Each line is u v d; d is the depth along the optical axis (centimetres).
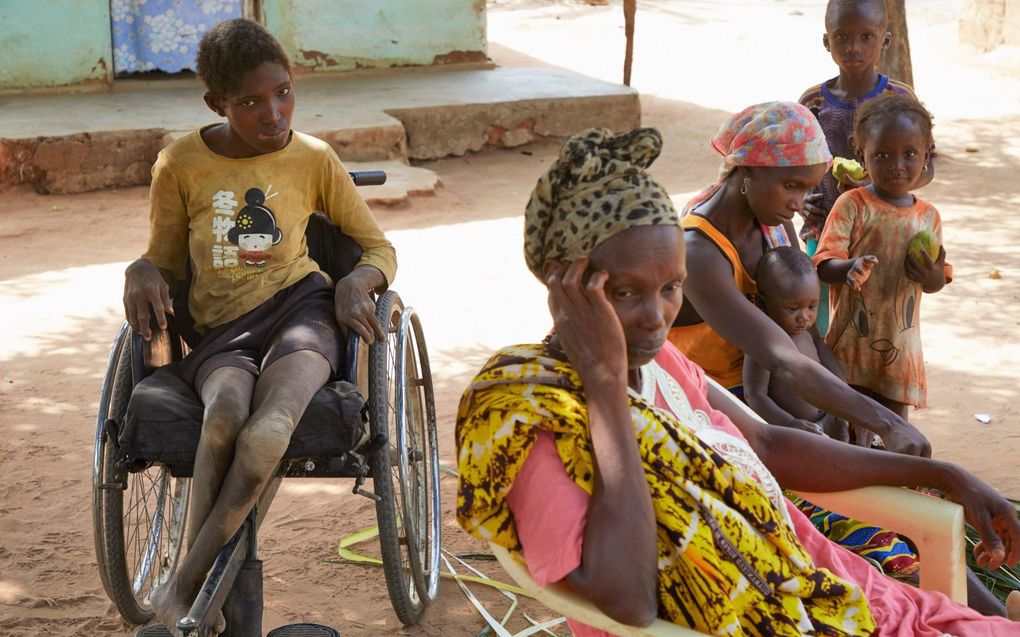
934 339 686
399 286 805
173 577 321
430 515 434
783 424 328
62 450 538
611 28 2217
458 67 1514
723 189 345
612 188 210
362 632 388
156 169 371
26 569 429
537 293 791
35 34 1316
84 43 1339
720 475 214
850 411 287
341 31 1448
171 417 326
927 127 418
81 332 711
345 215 390
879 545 310
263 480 313
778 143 323
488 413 211
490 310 754
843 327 438
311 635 309
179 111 1215
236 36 356
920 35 1970
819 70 1794
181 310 384
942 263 426
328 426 330
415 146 1238
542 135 1304
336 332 364
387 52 1477
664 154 1285
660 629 202
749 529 216
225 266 370
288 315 364
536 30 2223
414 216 1010
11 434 555
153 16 1373
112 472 358
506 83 1398
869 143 420
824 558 251
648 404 217
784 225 377
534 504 208
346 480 515
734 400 269
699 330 343
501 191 1122
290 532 461
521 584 215
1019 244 888
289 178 375
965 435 551
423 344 434
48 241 930
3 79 1312
